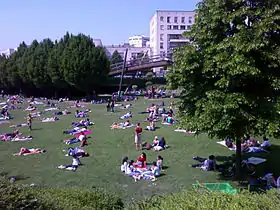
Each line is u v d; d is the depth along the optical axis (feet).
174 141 89.45
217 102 47.16
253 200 22.25
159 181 58.03
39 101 216.33
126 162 64.03
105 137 97.14
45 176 61.67
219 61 46.85
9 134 101.50
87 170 65.36
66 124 122.93
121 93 234.38
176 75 53.98
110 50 545.85
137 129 81.87
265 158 69.97
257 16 47.96
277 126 45.34
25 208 22.45
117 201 34.04
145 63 223.71
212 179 58.08
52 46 248.11
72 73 202.18
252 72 43.86
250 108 47.96
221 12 48.80
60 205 25.57
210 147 81.56
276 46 47.65
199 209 21.38
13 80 259.80
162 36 435.53
